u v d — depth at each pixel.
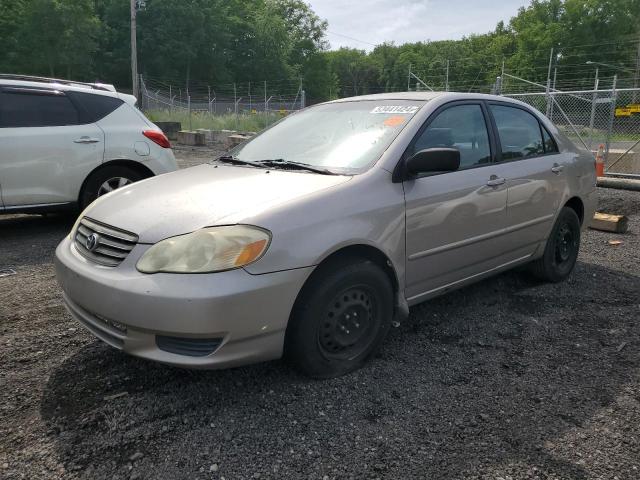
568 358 3.39
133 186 3.57
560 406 2.85
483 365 3.28
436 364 3.28
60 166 6.03
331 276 2.89
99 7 79.19
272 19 87.06
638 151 14.18
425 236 3.37
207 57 80.31
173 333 2.56
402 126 3.49
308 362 2.92
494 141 4.02
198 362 2.59
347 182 3.09
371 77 116.50
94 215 3.18
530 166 4.21
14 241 5.99
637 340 3.66
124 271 2.71
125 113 6.62
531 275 4.74
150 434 2.56
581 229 4.93
